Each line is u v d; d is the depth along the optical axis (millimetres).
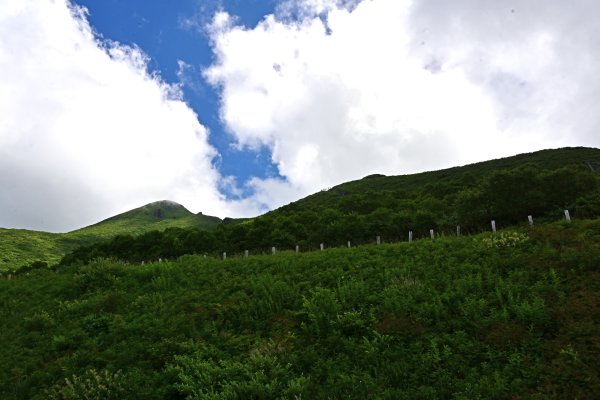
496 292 14281
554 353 10719
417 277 17234
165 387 11984
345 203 59344
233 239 51344
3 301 25906
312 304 16047
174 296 21266
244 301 18469
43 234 198875
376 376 11156
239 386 11031
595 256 15562
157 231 62281
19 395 13086
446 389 10039
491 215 34062
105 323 18391
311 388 11039
